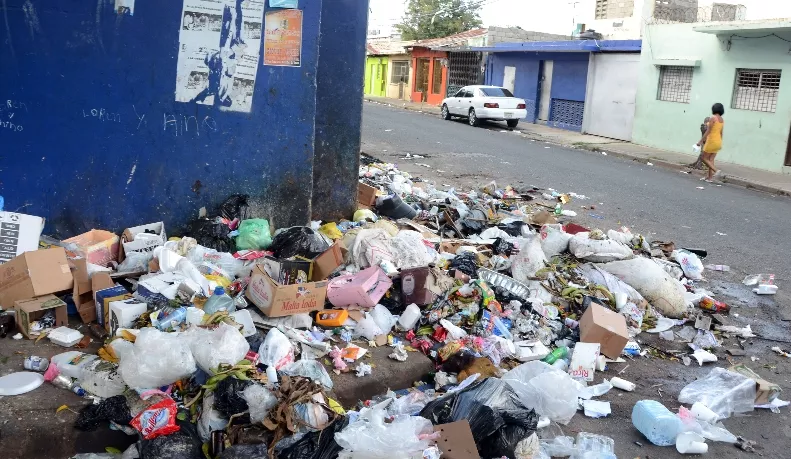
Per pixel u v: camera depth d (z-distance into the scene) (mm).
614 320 5090
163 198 5742
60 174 5312
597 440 3855
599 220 9625
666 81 19312
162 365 3539
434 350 4535
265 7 5758
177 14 5445
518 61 27094
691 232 9297
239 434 3373
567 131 23719
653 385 4715
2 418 3346
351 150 7293
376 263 5387
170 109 5594
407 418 3506
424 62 36625
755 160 16500
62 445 3385
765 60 16078
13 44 4996
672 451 3896
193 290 4445
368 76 44969
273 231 6281
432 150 16094
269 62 5887
